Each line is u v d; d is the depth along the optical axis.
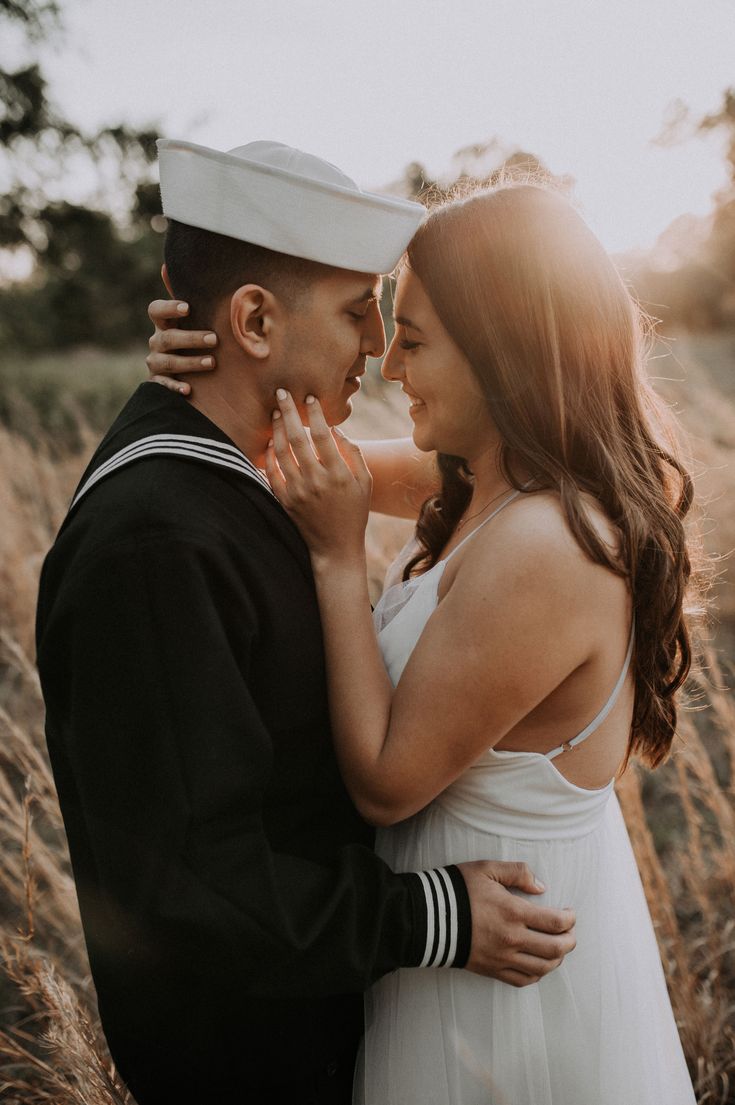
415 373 1.28
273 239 1.16
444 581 1.31
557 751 1.27
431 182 1.47
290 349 1.22
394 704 1.20
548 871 1.26
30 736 3.00
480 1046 1.25
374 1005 1.35
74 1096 1.56
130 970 1.20
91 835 1.10
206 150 1.17
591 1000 1.29
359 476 1.26
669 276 19.88
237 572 1.12
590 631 1.17
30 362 14.94
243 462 1.21
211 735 1.04
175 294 1.28
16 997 2.23
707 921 2.13
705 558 1.55
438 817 1.32
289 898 1.09
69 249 16.31
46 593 1.22
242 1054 1.25
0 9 10.95
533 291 1.18
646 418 1.34
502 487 1.31
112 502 1.11
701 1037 1.99
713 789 2.23
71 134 13.16
